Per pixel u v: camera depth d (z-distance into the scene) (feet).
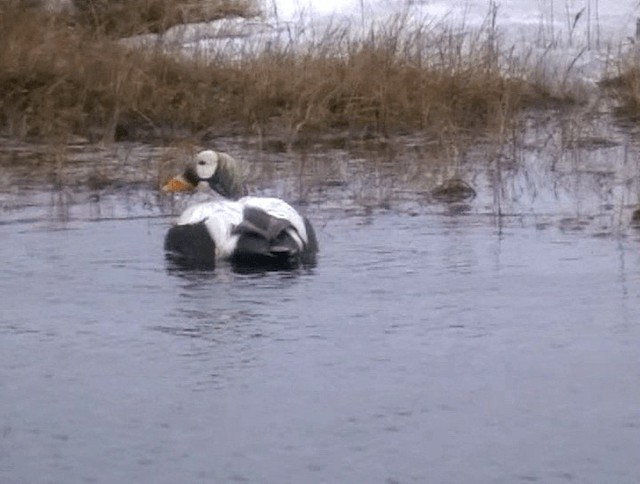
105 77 72.49
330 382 40.37
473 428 37.55
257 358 42.01
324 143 68.80
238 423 37.96
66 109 70.64
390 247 52.16
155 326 44.57
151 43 77.92
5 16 77.00
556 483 34.63
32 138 69.00
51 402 39.45
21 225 55.83
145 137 70.03
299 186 60.85
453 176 60.54
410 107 71.15
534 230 54.29
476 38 76.69
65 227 55.47
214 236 50.06
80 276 49.26
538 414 38.32
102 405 39.19
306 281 48.39
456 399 39.24
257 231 49.75
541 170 63.10
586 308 45.68
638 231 53.78
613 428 37.45
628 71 75.82
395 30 77.15
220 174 56.75
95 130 69.97
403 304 46.16
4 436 37.42
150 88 72.13
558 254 51.11
